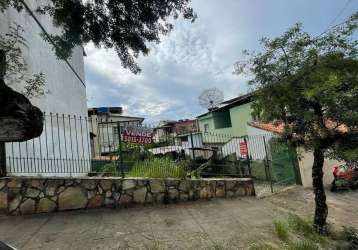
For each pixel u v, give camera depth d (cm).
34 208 637
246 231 598
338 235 627
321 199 651
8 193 616
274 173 1175
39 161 779
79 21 475
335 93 568
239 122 2203
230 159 1208
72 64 1329
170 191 807
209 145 1371
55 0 481
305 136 644
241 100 2033
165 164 905
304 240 570
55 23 498
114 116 2730
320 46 608
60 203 666
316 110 618
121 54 523
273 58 648
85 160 940
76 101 1412
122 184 747
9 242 473
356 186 1098
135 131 877
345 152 584
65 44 531
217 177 1039
